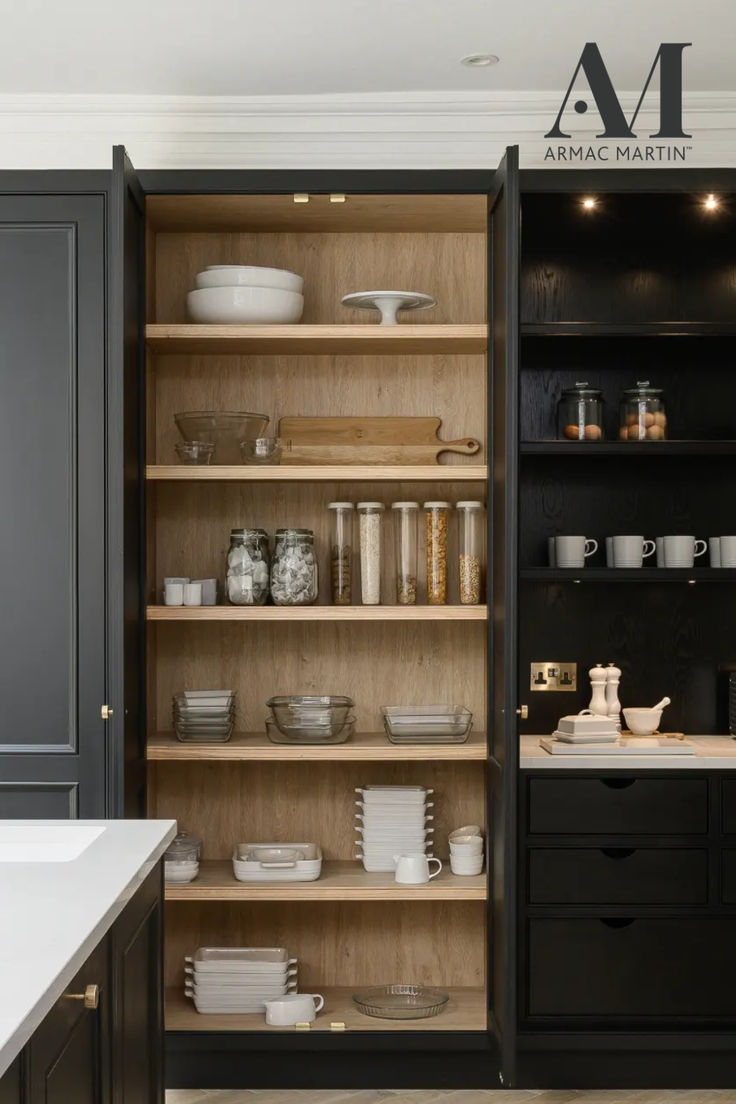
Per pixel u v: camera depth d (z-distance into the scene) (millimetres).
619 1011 3271
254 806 3719
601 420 3486
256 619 3387
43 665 3223
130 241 3178
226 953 3555
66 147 3602
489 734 3416
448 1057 3369
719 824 3279
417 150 3594
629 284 3729
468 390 3734
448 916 3701
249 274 3463
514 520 3088
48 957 1491
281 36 3135
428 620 3729
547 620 3730
